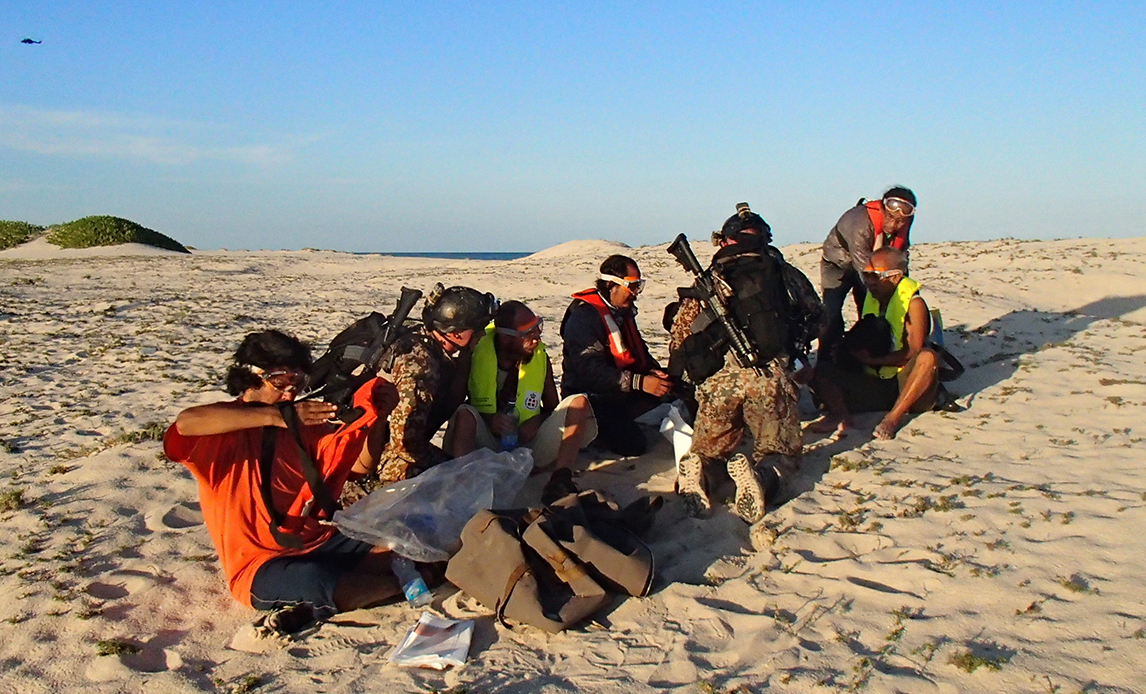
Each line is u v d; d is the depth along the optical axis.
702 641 3.79
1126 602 3.82
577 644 3.82
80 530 5.06
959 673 3.44
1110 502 4.88
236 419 3.88
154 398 8.48
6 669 3.68
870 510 5.04
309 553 4.14
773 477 5.14
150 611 4.16
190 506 5.43
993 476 5.48
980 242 21.11
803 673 3.49
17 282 21.23
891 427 6.37
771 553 4.59
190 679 3.61
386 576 4.19
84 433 7.23
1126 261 15.68
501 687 3.48
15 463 6.40
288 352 3.90
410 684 3.54
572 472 5.57
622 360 5.96
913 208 7.07
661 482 5.68
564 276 20.48
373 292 19.39
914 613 3.91
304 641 3.91
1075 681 3.32
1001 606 3.90
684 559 4.56
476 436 5.28
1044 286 14.24
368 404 4.18
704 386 5.32
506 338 5.41
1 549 4.83
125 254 33.81
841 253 7.49
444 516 4.40
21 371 9.83
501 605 3.93
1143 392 7.20
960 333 10.52
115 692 3.52
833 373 6.76
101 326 13.29
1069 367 8.23
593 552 4.09
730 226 5.51
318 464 4.16
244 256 34.53
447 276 22.25
